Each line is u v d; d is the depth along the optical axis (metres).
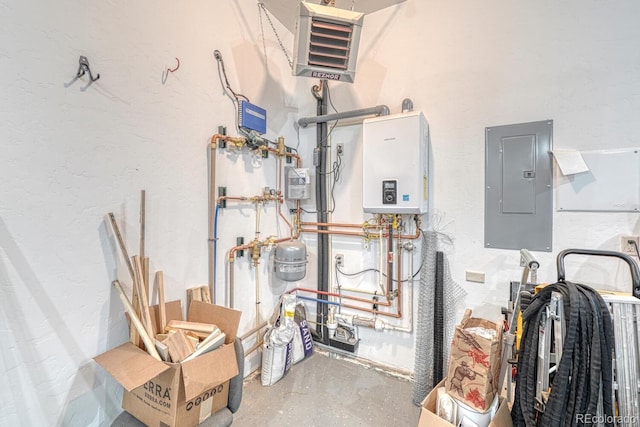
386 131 2.11
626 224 1.69
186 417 1.34
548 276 1.88
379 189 2.14
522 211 1.95
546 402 1.09
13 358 1.17
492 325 1.68
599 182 1.74
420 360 2.06
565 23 1.81
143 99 1.62
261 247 2.42
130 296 1.56
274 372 2.20
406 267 2.35
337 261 2.67
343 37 1.91
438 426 1.39
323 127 2.69
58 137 1.28
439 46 2.20
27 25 1.18
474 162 2.10
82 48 1.35
